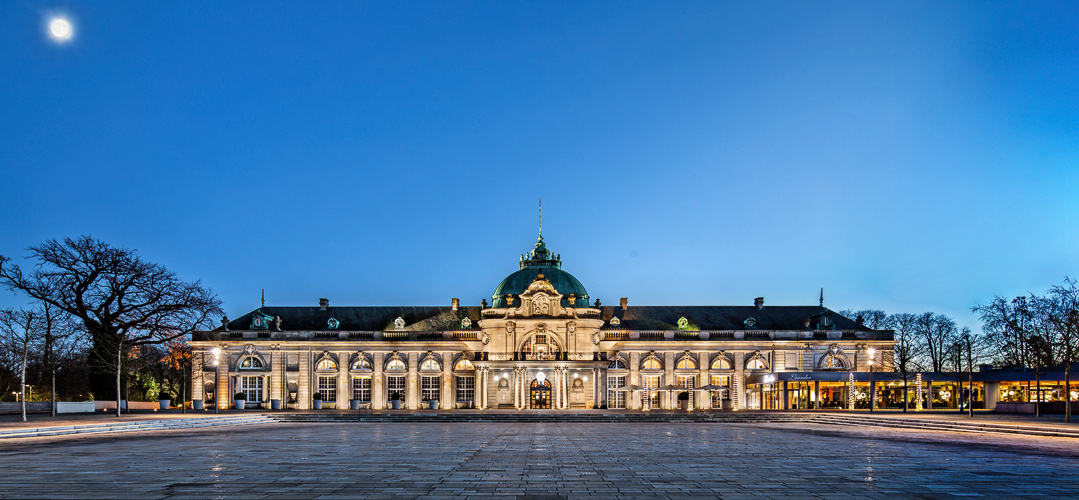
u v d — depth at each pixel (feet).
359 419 240.94
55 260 260.42
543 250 368.68
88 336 267.18
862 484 84.94
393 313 352.08
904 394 295.07
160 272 275.18
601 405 325.42
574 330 328.08
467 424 220.23
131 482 85.92
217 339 333.01
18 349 258.16
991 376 286.87
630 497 76.02
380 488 81.56
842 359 335.26
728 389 326.85
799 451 124.67
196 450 125.59
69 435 163.94
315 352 335.88
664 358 335.47
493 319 328.90
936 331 419.54
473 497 75.72
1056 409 245.04
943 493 78.69
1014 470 97.60
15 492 78.84
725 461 108.68
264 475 92.17
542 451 124.57
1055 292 297.12
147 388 379.35
